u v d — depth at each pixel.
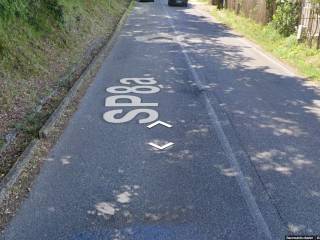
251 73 11.58
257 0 21.88
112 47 14.98
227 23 22.66
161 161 6.07
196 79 10.78
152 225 4.55
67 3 15.23
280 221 4.64
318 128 7.48
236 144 6.72
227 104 8.76
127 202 5.00
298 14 16.84
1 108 7.55
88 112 8.11
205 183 5.45
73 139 6.82
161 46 15.45
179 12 28.25
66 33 13.20
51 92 8.89
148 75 11.11
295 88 10.12
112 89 9.71
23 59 9.51
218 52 14.59
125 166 5.91
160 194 5.18
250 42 16.92
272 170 5.86
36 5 11.87
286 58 13.73
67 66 11.05
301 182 5.53
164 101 8.88
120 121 7.65
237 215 4.75
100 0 22.92
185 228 4.50
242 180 5.55
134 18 23.80
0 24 9.49
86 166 5.90
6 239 4.30
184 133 7.14
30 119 7.39
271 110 8.44
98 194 5.18
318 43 14.03
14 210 4.82
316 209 4.90
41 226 4.53
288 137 7.05
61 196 5.12
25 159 5.92
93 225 4.55
